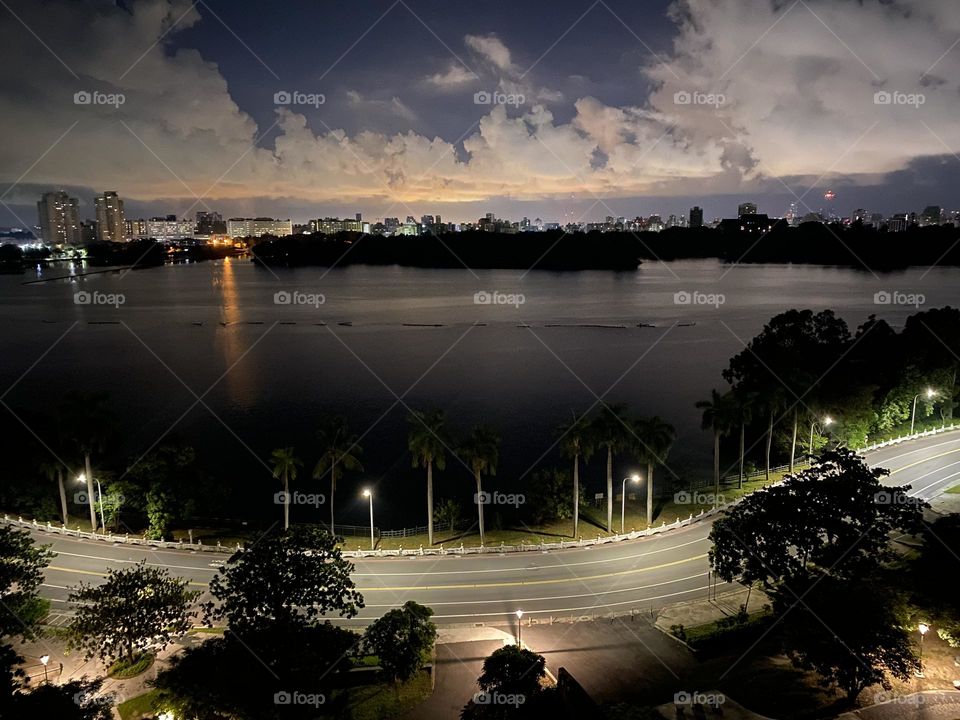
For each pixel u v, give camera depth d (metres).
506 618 44.03
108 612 36.16
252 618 36.12
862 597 33.25
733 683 35.44
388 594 47.78
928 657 34.91
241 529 63.50
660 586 48.41
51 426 69.50
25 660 38.28
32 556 41.00
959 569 37.50
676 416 106.62
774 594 37.69
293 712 32.81
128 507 66.38
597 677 37.00
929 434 78.88
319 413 111.25
